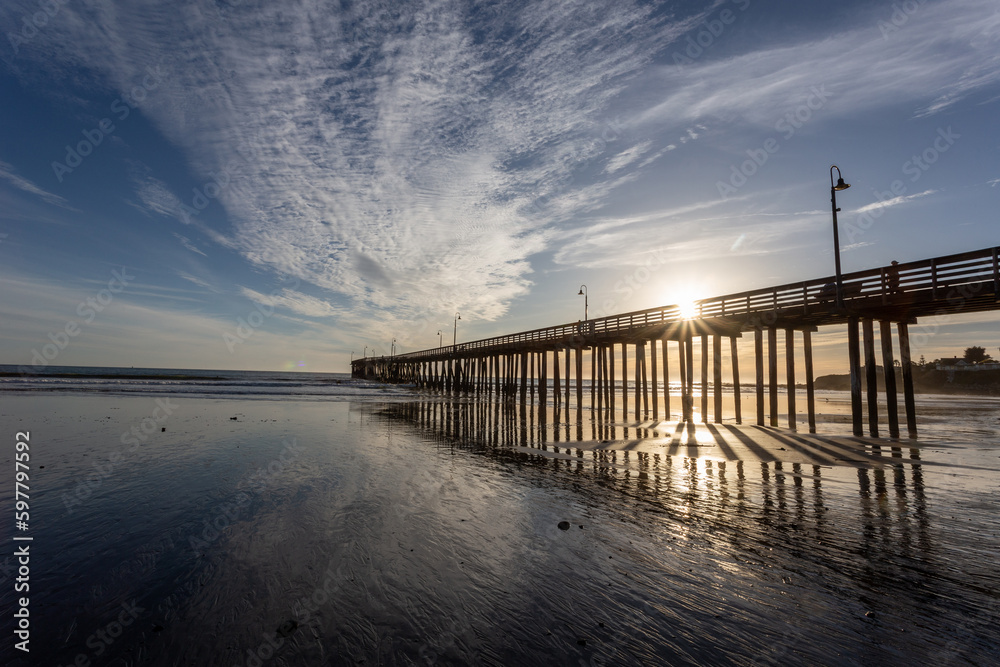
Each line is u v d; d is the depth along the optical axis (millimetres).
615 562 5066
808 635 3656
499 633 3703
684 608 4094
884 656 3379
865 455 11438
